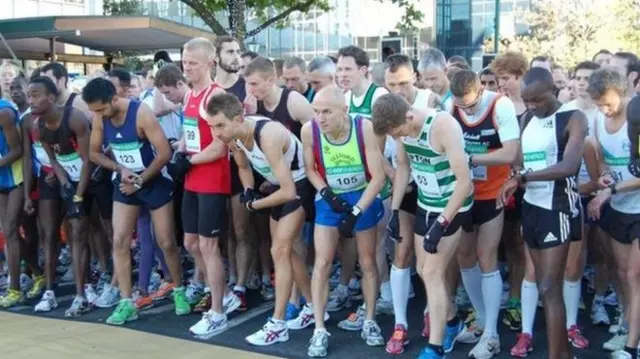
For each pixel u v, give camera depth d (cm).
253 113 463
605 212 391
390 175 408
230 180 453
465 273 412
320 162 397
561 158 350
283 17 1328
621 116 383
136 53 1537
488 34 2231
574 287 412
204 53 447
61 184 489
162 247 482
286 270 424
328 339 430
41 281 553
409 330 453
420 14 1470
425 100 437
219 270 452
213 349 423
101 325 474
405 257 411
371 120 380
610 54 545
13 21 1105
